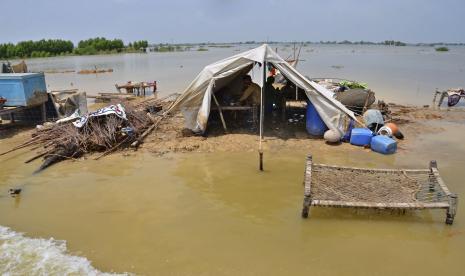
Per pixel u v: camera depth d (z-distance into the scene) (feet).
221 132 45.83
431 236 23.93
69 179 32.96
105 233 24.38
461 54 315.37
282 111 51.19
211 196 29.63
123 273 20.34
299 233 24.27
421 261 21.44
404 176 28.89
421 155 38.42
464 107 64.23
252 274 20.26
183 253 22.17
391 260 21.53
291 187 31.09
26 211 27.37
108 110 43.06
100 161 37.19
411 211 26.73
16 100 47.37
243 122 49.44
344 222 25.55
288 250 22.47
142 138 43.37
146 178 33.12
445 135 45.62
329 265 21.07
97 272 20.43
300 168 35.06
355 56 268.62
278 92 52.19
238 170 34.71
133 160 37.40
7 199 29.27
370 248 22.70
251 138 43.57
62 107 54.60
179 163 36.58
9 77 46.70
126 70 156.04
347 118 42.01
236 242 23.30
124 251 22.40
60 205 28.25
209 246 22.86
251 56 41.88
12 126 51.06
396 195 26.21
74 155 38.11
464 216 26.11
